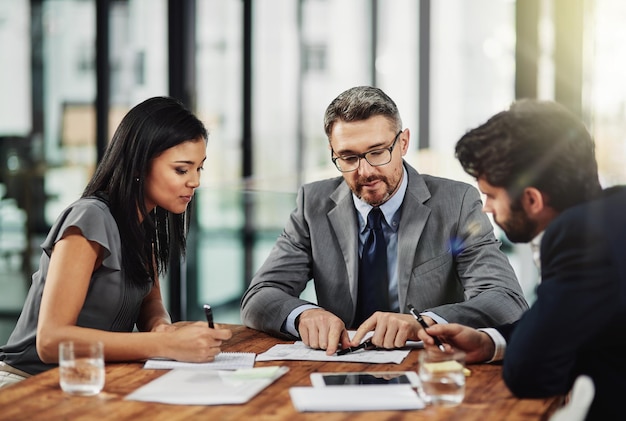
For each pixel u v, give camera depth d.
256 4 5.07
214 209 5.04
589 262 1.68
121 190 2.26
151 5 4.94
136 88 5.08
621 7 3.67
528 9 3.84
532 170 1.76
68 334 2.04
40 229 5.70
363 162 2.49
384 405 1.67
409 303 2.57
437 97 4.81
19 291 5.67
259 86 5.10
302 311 2.35
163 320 2.48
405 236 2.59
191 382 1.85
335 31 5.04
